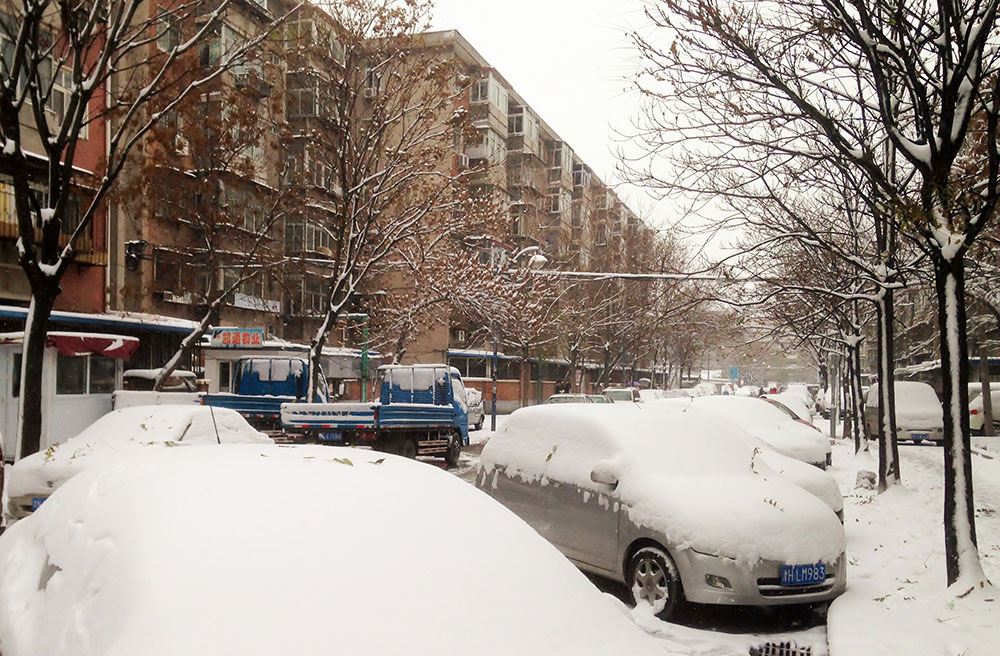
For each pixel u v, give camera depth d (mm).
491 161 38656
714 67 8414
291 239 29531
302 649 2268
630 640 2713
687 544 6363
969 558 6641
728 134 8750
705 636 6102
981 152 8250
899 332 27500
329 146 18672
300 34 17078
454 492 3330
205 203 17656
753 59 7984
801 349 29844
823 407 43000
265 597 2430
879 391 13258
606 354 40781
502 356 43438
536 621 2637
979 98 7125
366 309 28469
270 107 19109
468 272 24656
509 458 8289
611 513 7020
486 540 2998
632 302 37156
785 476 9023
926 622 6035
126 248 22766
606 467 7035
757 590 6238
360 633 2365
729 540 6312
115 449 8789
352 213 18484
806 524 6633
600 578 7578
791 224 13391
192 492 2959
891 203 7207
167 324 22734
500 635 2516
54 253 11281
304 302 29906
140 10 19953
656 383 70625
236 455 3500
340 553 2678
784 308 18797
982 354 25109
